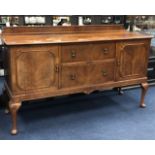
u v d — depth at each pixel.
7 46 2.12
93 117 2.67
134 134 2.37
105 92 3.31
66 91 2.43
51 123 2.53
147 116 2.73
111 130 2.43
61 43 2.25
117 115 2.73
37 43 2.16
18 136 2.29
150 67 3.43
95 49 2.44
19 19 3.28
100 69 2.53
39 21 3.33
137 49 2.68
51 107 2.87
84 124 2.53
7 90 2.44
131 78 2.76
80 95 3.19
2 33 2.50
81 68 2.43
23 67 2.18
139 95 3.26
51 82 2.33
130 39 2.58
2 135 2.30
